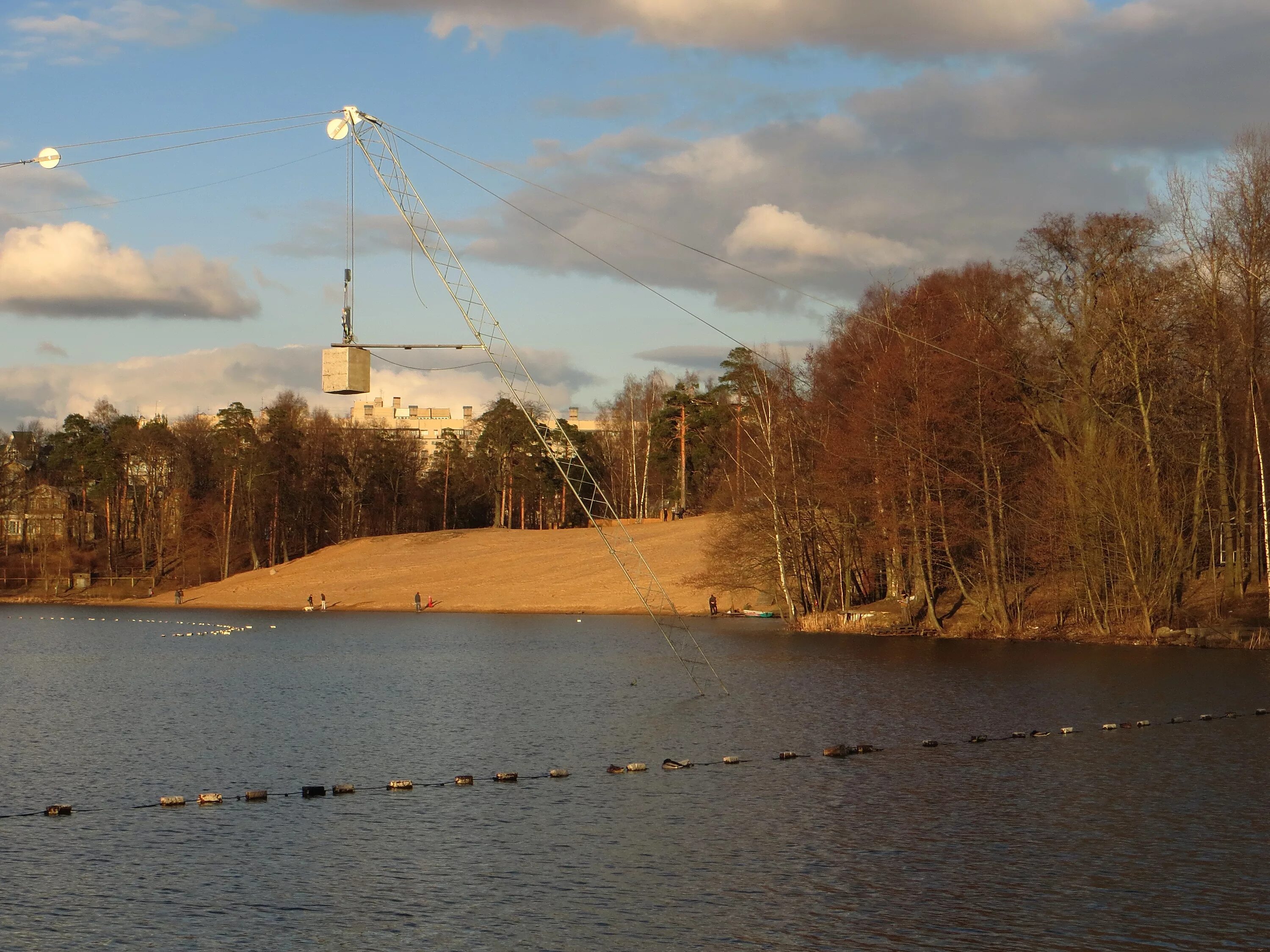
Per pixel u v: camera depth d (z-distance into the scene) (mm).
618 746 42875
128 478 190875
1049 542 86000
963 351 89438
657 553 148250
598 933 22672
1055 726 46688
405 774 38062
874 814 31859
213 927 23141
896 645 83625
